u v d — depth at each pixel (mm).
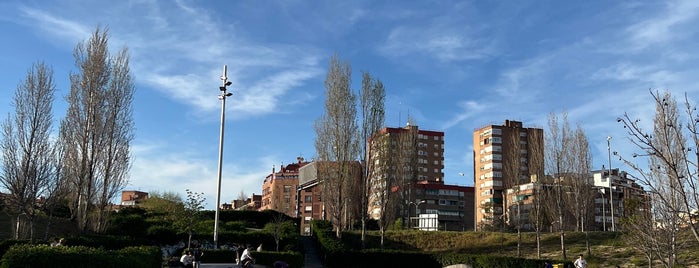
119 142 41281
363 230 49812
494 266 37469
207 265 35938
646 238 14750
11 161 33188
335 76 54281
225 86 35000
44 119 34969
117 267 19000
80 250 17953
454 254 39938
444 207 104000
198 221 49625
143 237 46094
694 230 7293
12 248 16594
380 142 53281
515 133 53250
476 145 108688
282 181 131250
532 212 47312
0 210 44406
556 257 43531
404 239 53219
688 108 7848
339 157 52562
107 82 41438
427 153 116938
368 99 53906
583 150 48000
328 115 53844
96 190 40031
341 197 51906
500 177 102625
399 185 53938
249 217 65250
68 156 39438
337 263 41219
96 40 41656
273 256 37594
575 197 47000
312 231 59531
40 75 35844
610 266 37438
